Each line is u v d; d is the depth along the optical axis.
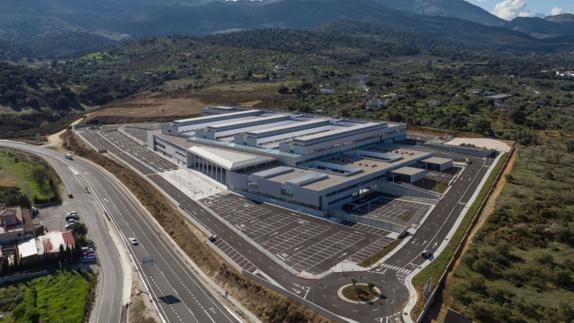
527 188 149.88
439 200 148.50
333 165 168.25
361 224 132.12
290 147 175.38
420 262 107.44
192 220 136.88
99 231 138.62
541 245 109.44
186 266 116.94
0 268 112.44
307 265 108.25
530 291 91.12
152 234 137.00
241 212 142.88
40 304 101.69
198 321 92.62
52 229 139.12
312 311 89.44
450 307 87.50
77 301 103.00
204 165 184.38
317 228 129.62
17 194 159.88
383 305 90.25
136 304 100.25
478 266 99.88
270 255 113.81
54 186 175.00
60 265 118.44
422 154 191.88
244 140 190.75
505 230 116.69
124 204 161.25
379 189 162.25
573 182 153.00
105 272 115.88
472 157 198.12
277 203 149.25
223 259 113.44
